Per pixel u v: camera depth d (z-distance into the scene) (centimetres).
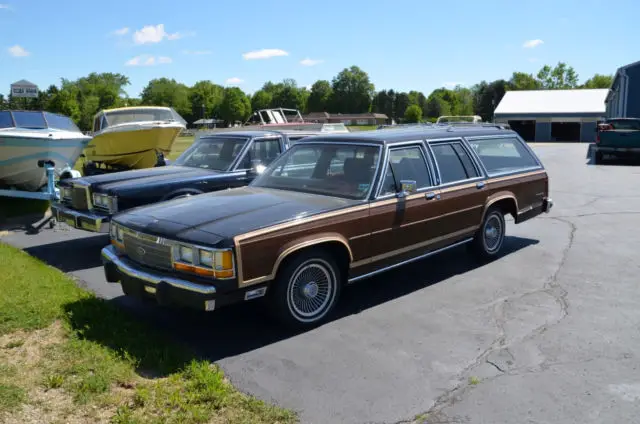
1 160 1102
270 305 450
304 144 597
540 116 4938
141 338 431
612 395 352
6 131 1141
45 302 498
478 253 659
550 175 1608
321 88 14238
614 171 1670
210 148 868
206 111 13850
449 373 386
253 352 424
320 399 352
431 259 688
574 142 4581
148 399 340
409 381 375
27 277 578
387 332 461
